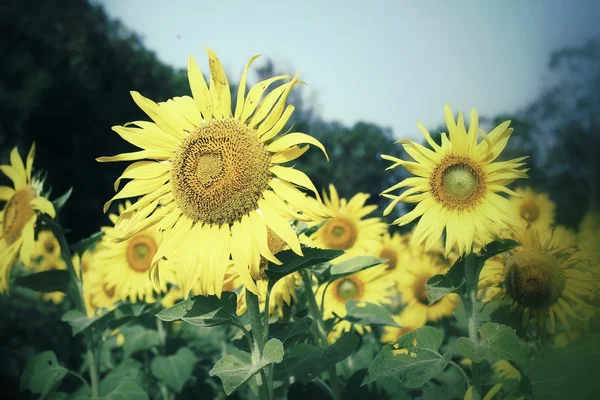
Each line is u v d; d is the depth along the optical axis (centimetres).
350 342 233
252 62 221
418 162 229
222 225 210
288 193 204
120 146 2562
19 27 2484
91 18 2848
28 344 597
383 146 4422
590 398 184
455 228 219
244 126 217
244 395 368
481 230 216
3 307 606
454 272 220
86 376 489
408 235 470
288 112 210
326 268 271
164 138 224
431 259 434
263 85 219
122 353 491
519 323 241
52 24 2614
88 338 333
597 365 188
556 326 253
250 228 205
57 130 2414
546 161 3391
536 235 244
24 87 2353
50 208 304
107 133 2550
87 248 335
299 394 262
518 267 239
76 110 2480
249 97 218
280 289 261
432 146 230
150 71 2992
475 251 226
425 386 270
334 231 412
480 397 205
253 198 207
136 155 221
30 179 327
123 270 436
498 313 244
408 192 230
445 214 223
